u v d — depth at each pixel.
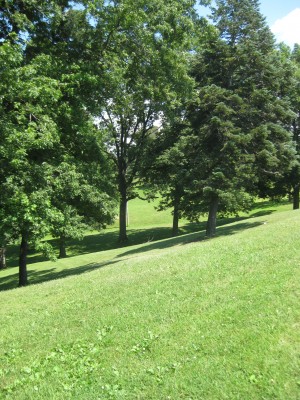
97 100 19.14
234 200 23.08
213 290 8.20
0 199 14.09
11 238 16.64
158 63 17.84
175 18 17.09
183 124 24.69
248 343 5.70
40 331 8.36
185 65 19.27
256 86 22.69
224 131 21.30
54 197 16.84
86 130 17.64
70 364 6.52
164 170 26.61
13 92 13.85
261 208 47.88
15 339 8.18
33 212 14.54
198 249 12.96
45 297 11.23
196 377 5.20
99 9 16.62
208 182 21.88
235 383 4.86
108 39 17.45
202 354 5.77
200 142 22.80
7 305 11.16
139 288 9.63
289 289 7.17
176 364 5.66
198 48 20.45
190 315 7.26
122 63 18.00
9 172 14.93
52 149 17.92
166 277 10.01
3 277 27.83
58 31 17.36
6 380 6.43
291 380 4.68
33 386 6.01
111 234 45.66
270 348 5.41
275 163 22.14
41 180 15.47
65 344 7.39
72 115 17.45
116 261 22.25
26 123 14.99
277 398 4.45
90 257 29.28
